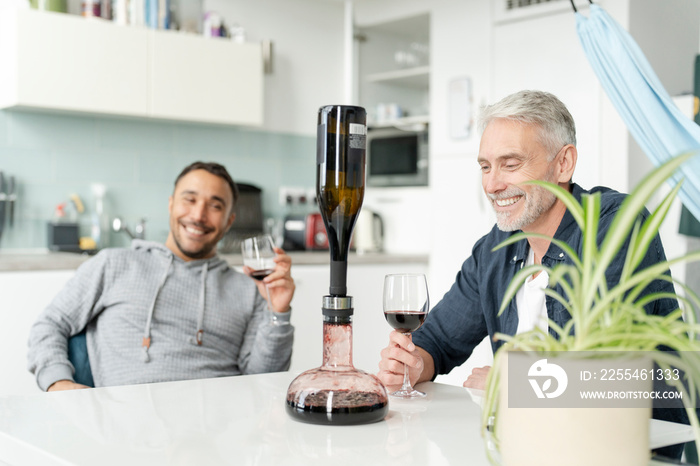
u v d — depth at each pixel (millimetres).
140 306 2016
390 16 4449
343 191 1038
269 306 1880
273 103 4371
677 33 3545
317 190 1064
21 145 3516
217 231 2145
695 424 676
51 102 3277
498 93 3887
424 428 1018
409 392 1271
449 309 1676
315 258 3717
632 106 1441
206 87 3723
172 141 4000
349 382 1052
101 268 2041
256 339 1932
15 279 2867
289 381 1381
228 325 2064
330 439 953
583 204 683
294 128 4477
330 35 4621
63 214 3588
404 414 1108
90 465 838
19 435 974
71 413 1104
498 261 1583
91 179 3727
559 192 708
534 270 710
